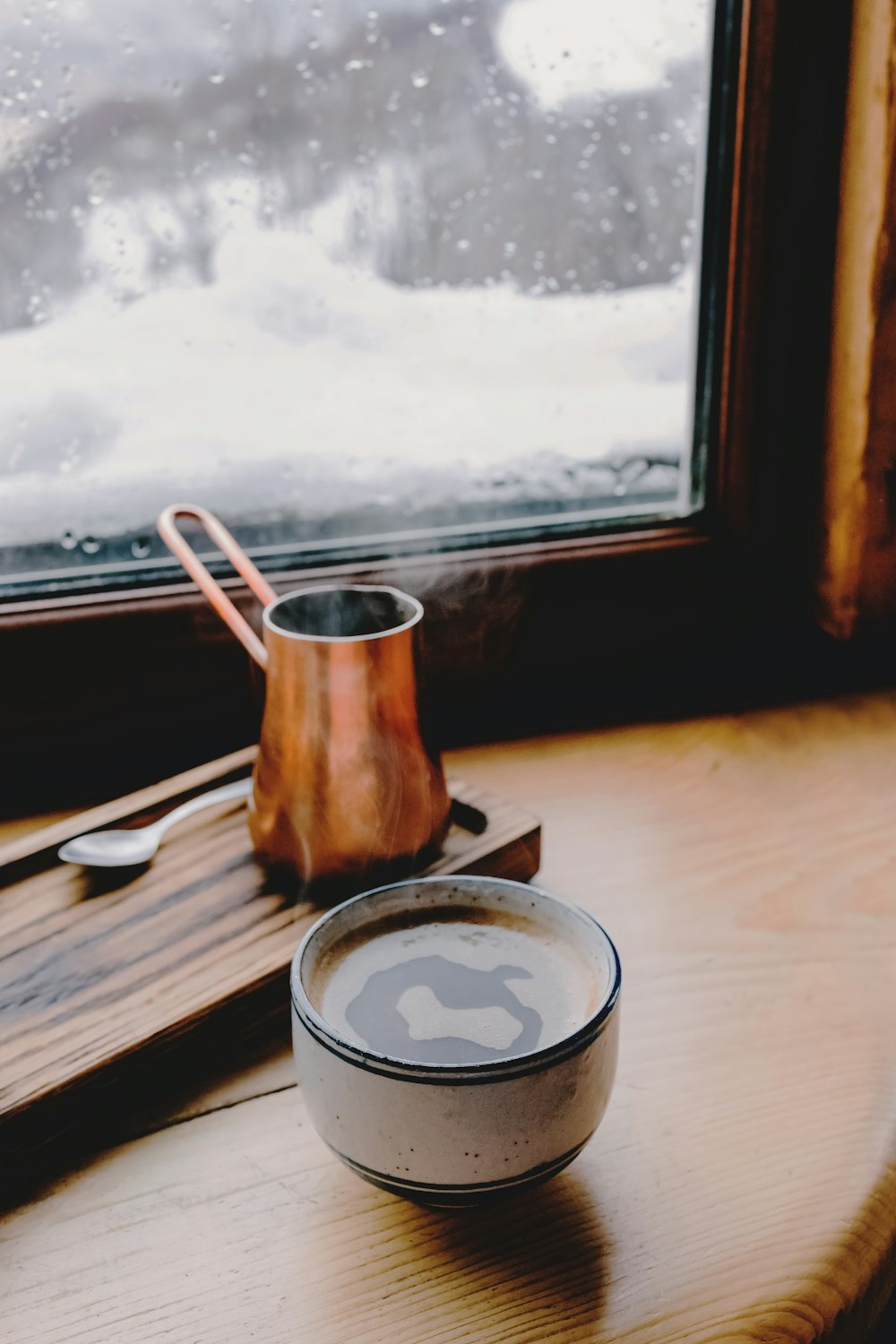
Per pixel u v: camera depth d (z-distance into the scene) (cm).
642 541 81
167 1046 55
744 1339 46
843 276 77
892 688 86
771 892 65
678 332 80
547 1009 50
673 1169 52
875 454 78
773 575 83
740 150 75
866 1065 55
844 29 74
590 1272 49
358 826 60
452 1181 48
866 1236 49
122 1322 47
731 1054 56
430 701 62
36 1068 53
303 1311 48
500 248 76
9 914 62
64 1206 51
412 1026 50
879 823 71
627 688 83
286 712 60
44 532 73
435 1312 48
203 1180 52
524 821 66
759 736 80
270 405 75
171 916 61
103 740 74
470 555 78
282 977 58
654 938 62
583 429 81
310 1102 49
